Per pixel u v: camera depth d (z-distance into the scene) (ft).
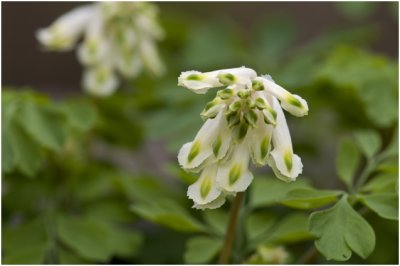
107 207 0.95
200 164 0.66
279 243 0.82
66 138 0.89
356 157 0.82
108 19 0.99
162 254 0.98
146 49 1.02
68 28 0.99
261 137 0.66
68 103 0.94
